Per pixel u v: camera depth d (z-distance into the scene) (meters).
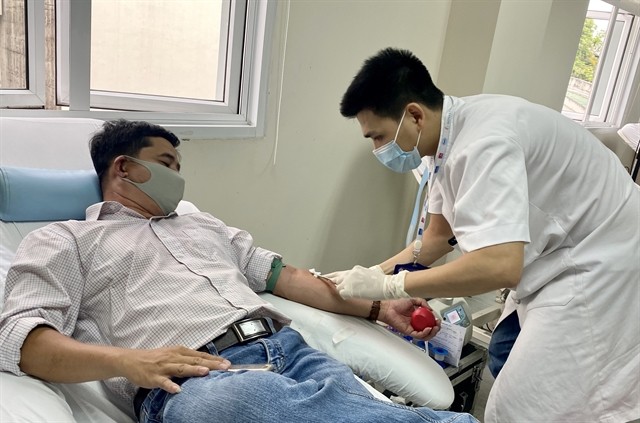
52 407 0.87
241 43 2.09
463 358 1.84
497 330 1.64
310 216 2.54
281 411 0.91
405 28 2.60
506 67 2.81
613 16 4.66
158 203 1.31
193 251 1.29
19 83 1.66
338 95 2.44
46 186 1.28
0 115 1.54
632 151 5.28
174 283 1.18
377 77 1.26
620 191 1.32
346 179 2.65
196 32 2.08
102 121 1.57
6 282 1.06
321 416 0.91
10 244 1.21
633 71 5.21
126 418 1.10
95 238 1.17
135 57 1.94
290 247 2.50
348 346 1.37
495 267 1.09
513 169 1.14
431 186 1.56
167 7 1.98
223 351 1.12
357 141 2.63
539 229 1.31
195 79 2.14
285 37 2.12
